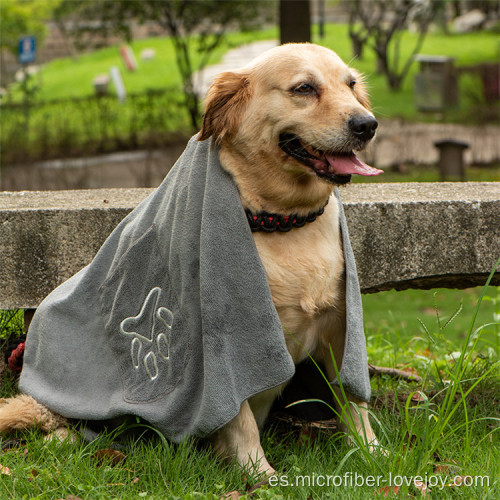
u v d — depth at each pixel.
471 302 9.80
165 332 3.36
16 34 20.36
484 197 4.34
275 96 3.18
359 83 3.57
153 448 3.39
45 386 3.68
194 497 2.89
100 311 3.63
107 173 14.34
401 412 3.70
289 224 3.28
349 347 3.25
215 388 3.10
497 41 34.59
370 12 27.16
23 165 15.02
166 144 16.72
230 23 18.16
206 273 3.13
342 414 3.50
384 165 14.73
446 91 22.48
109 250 3.71
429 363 4.38
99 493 2.92
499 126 19.78
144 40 36.41
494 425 3.77
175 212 3.33
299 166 3.20
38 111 19.42
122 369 3.51
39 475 3.12
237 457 3.28
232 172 3.25
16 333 4.63
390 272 4.26
